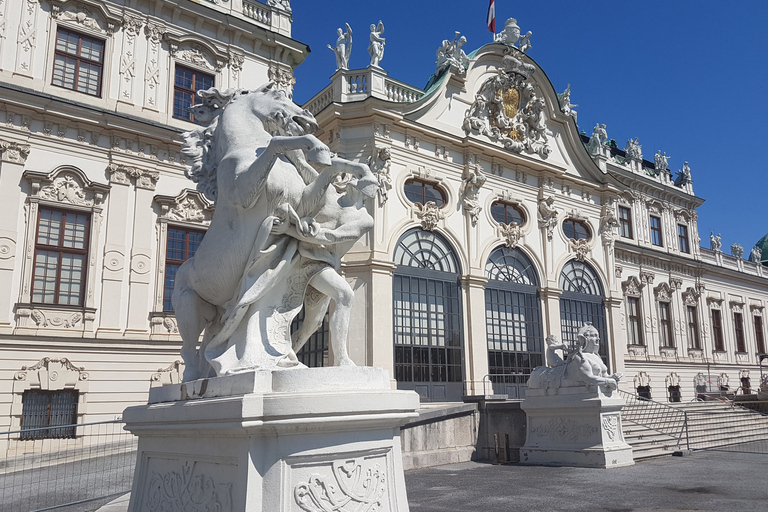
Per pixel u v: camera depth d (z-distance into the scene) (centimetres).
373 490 347
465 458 1528
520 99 2759
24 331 1678
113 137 1931
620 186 3047
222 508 323
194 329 421
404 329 2125
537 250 2627
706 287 4016
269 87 440
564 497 914
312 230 387
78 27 1948
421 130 2314
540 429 1481
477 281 2334
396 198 2214
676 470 1266
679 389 3584
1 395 1614
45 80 1858
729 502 858
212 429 327
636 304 3531
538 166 2673
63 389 1716
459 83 2533
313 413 317
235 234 388
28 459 1430
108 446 1478
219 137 431
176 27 2144
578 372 1415
